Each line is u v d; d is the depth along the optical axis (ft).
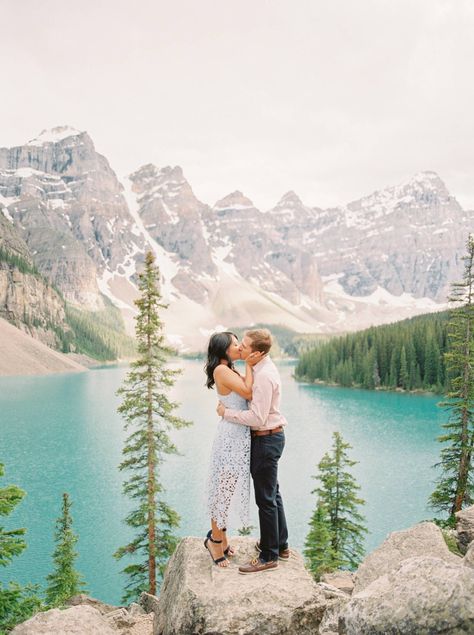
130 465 81.05
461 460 90.27
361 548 93.04
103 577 118.11
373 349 486.79
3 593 42.63
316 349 615.57
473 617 14.12
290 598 19.44
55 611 22.67
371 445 250.78
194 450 239.09
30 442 257.14
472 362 89.30
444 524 85.61
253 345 20.44
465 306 91.56
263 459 20.71
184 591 20.02
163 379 80.02
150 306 79.92
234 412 20.47
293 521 151.33
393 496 172.65
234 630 18.63
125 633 29.30
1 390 472.85
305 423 311.47
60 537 88.12
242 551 23.04
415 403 388.98
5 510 42.34
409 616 14.89
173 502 165.48
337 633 17.92
